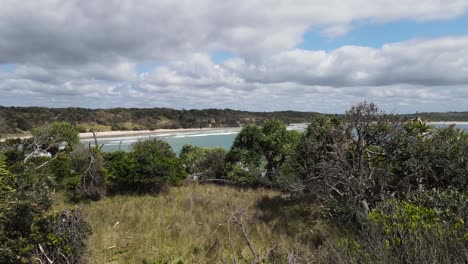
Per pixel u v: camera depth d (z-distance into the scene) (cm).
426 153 759
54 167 1377
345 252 423
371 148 943
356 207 712
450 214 444
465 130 834
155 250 693
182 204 1194
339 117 1163
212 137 9244
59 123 1975
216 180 1844
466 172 685
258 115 16200
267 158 1762
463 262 331
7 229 530
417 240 368
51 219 590
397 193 764
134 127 11250
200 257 659
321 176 888
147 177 1454
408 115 844
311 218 928
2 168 614
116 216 984
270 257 611
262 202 1245
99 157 1446
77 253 581
